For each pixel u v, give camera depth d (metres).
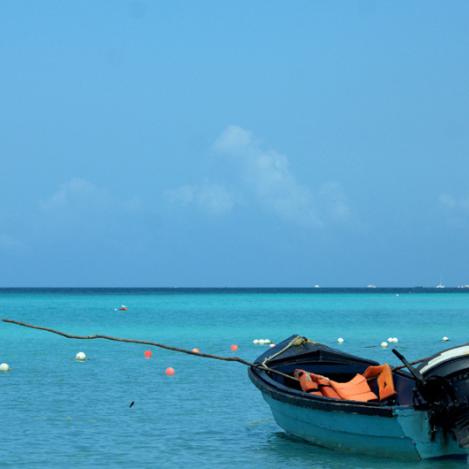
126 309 164.38
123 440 32.25
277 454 29.89
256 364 34.88
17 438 32.38
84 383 48.66
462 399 26.77
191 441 32.16
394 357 66.94
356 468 27.88
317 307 189.25
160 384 48.31
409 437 27.00
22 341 82.81
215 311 161.88
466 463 27.73
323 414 29.22
